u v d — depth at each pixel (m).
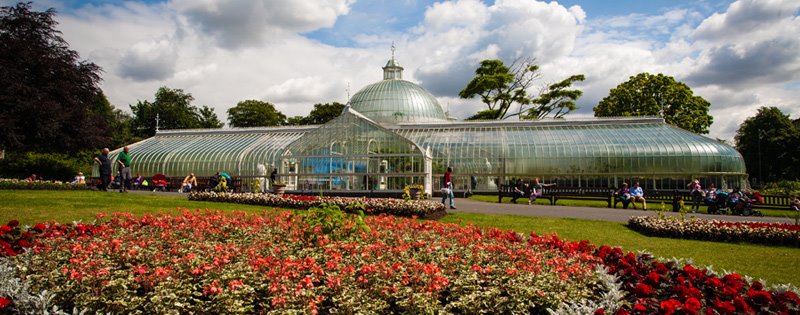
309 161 43.16
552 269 9.25
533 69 77.06
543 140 52.28
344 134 42.75
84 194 25.86
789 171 83.50
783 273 13.39
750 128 92.44
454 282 8.44
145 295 7.78
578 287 8.74
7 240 11.43
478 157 51.81
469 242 12.14
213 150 55.88
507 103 77.62
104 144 49.91
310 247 11.16
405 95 68.38
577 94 74.06
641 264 10.20
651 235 19.72
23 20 44.41
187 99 118.25
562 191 39.56
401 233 13.32
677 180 48.31
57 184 33.66
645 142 49.84
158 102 113.81
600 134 52.28
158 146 59.44
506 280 8.84
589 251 11.79
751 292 7.79
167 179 54.25
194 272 8.39
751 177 93.19
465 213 25.02
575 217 24.92
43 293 7.59
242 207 25.02
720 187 47.78
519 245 11.93
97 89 49.78
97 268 8.61
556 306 7.97
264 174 49.97
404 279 8.41
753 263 14.68
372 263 9.27
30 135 43.94
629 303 7.95
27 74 43.16
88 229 12.97
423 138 55.47
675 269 9.73
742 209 29.66
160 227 13.43
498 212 26.59
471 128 56.97
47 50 44.91
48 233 11.96
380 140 42.09
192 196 28.17
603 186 49.59
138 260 9.77
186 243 11.27
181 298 7.64
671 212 29.95
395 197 39.84
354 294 7.80
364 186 41.69
